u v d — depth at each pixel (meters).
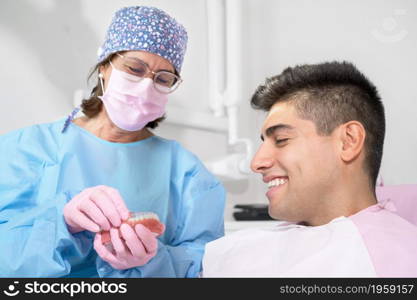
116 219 0.90
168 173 1.21
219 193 1.24
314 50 2.04
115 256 0.92
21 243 0.92
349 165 0.80
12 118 1.66
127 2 1.86
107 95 1.12
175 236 1.17
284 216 0.83
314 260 0.75
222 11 1.94
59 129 1.19
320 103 0.81
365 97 0.83
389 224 0.78
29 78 1.69
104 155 1.18
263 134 0.86
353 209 0.81
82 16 1.78
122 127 1.16
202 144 1.93
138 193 1.16
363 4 2.03
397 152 2.00
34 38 1.70
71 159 1.13
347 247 0.74
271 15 2.03
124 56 1.12
